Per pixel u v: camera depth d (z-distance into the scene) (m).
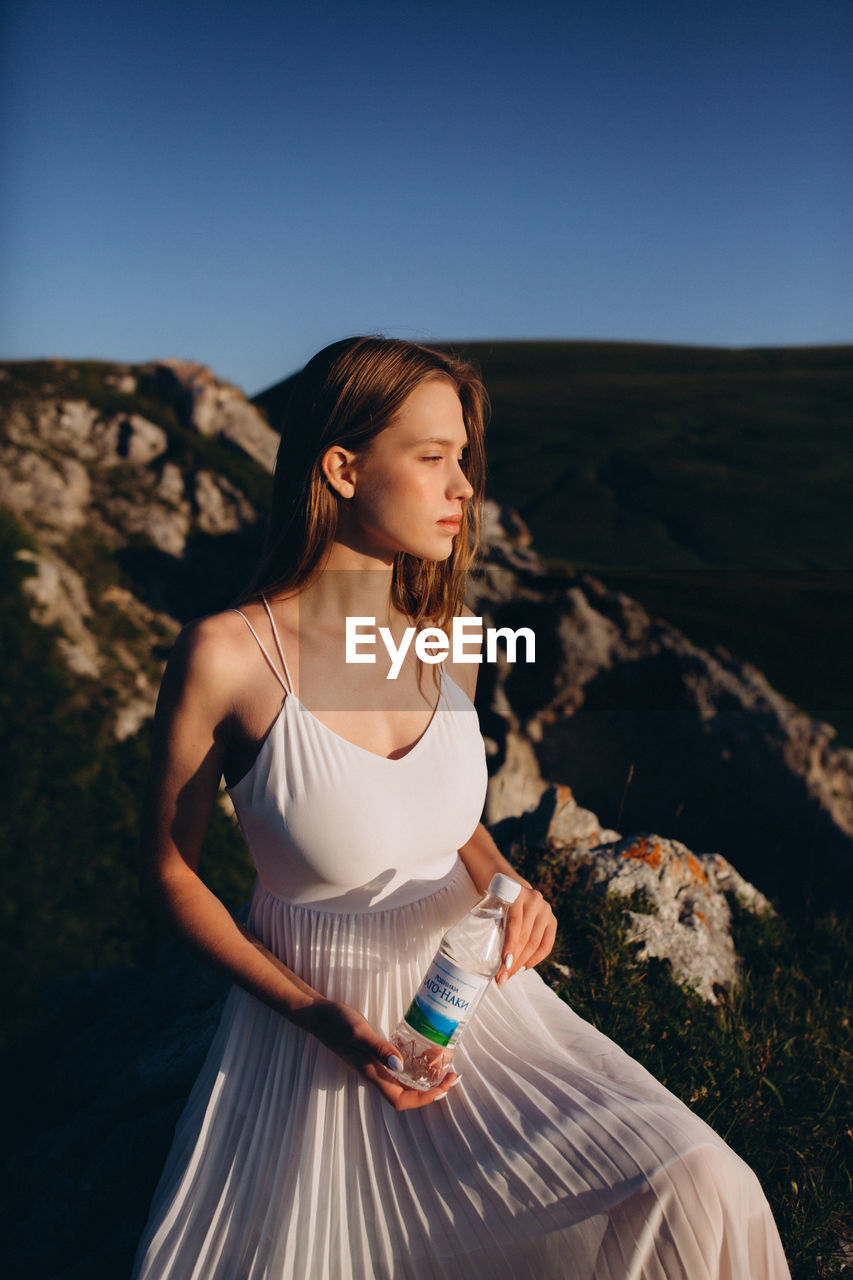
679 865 3.93
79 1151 2.62
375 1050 1.59
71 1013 3.42
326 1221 1.62
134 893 15.77
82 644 20.52
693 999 3.32
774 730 17.03
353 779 1.75
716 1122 2.77
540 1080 1.78
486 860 2.14
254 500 27.05
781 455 58.66
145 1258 1.65
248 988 1.74
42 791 17.14
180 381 29.12
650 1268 1.48
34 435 26.31
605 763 17.55
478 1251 1.55
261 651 1.78
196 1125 1.80
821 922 4.14
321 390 1.83
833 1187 2.66
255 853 1.86
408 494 1.80
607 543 45.72
